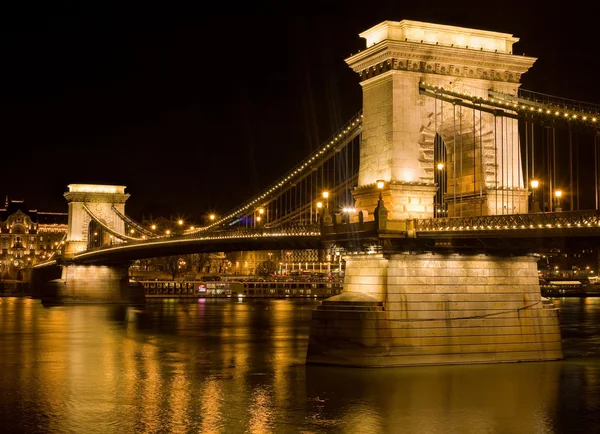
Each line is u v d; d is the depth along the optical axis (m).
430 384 47.91
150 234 145.50
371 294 53.12
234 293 181.75
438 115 55.44
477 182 55.66
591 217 43.78
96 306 139.12
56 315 112.81
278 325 95.62
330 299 53.69
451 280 53.03
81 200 160.50
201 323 98.69
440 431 39.41
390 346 51.66
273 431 39.59
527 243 51.50
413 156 54.69
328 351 52.72
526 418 41.47
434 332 52.38
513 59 56.84
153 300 166.62
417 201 54.53
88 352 67.69
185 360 62.09
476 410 42.84
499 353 53.53
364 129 57.22
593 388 47.28
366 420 41.25
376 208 51.75
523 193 56.41
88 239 160.25
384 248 51.69
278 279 195.88
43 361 62.31
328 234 57.59
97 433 39.75
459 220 49.47
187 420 41.91
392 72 54.50
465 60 55.84
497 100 54.34
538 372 51.28
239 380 52.12
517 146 56.50
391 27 55.09
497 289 53.91
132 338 79.38
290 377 51.25
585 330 86.94
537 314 54.72
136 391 49.38
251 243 81.31
